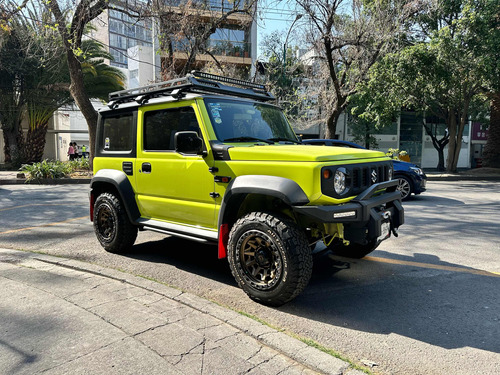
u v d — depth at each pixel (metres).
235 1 15.93
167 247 5.65
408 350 2.89
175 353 2.78
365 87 17.66
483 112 25.91
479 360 2.76
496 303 3.75
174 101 4.35
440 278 4.43
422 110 22.23
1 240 6.01
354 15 16.08
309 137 30.47
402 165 10.46
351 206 3.41
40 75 21.45
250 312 3.52
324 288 4.13
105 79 22.25
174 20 15.16
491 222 7.48
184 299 3.68
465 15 16.89
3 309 3.45
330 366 2.63
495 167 23.09
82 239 6.10
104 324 3.19
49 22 14.59
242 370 2.59
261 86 5.22
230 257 3.76
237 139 4.18
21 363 2.62
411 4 15.52
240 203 3.87
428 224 7.29
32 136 23.67
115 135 5.20
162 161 4.47
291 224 3.44
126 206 4.89
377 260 5.09
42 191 12.58
